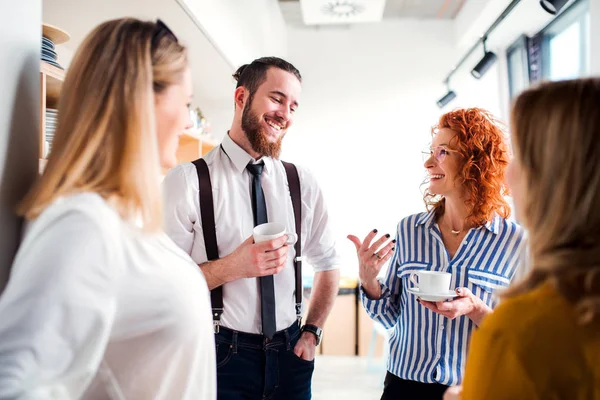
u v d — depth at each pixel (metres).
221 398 1.39
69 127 0.74
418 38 4.80
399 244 1.61
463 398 0.70
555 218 0.66
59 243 0.65
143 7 2.12
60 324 0.63
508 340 0.63
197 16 2.28
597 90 0.65
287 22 4.93
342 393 3.52
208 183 1.49
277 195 1.58
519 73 3.82
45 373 0.62
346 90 4.88
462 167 1.44
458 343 1.40
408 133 4.81
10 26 0.79
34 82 0.88
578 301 0.61
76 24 2.32
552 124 0.67
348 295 4.40
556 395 0.60
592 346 0.60
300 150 4.91
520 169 0.72
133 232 0.75
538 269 0.67
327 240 1.72
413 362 1.44
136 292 0.75
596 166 0.63
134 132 0.74
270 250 1.29
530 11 3.25
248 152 1.56
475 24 3.97
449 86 4.71
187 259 0.87
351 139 4.87
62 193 0.71
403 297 1.55
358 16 4.04
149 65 0.77
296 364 1.51
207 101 3.97
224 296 1.42
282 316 1.50
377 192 4.84
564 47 3.47
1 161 0.78
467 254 1.45
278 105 1.51
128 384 0.79
